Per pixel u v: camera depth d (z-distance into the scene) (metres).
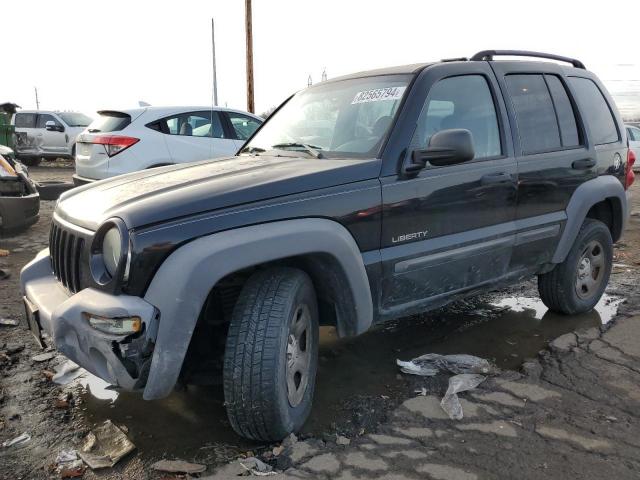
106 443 2.79
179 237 2.48
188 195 2.62
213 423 3.01
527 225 3.87
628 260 6.50
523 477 2.53
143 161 8.20
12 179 6.98
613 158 4.68
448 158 3.08
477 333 4.30
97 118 8.66
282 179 2.80
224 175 2.99
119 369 2.46
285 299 2.65
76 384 3.44
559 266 4.41
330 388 3.40
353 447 2.75
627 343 4.04
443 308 4.88
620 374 3.56
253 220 2.63
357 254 2.93
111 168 8.09
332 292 3.00
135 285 2.44
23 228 7.36
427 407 3.15
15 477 2.54
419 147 3.27
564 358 3.79
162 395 2.45
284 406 2.67
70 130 18.27
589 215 4.93
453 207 3.39
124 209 2.56
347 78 3.96
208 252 2.46
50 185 10.03
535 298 5.17
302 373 2.93
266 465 2.61
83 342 2.54
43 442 2.82
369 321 3.05
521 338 4.21
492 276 3.77
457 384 3.36
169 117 8.57
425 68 3.50
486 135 3.68
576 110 4.38
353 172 2.99
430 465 2.61
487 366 3.62
